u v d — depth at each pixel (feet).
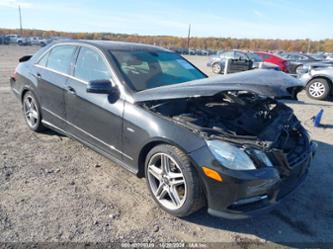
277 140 9.23
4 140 14.07
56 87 12.71
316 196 10.87
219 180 7.88
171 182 9.01
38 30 266.77
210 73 54.54
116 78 10.50
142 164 9.91
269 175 8.01
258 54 53.52
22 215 8.59
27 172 11.16
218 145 8.03
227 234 8.55
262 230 8.82
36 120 14.85
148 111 9.39
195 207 8.61
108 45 12.10
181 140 8.41
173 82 11.63
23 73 15.07
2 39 148.25
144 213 9.19
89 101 11.06
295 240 8.46
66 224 8.36
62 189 10.17
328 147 16.06
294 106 26.66
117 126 10.13
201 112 10.18
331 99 32.07
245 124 9.88
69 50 12.86
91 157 12.82
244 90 7.87
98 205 9.39
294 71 49.42
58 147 13.65
